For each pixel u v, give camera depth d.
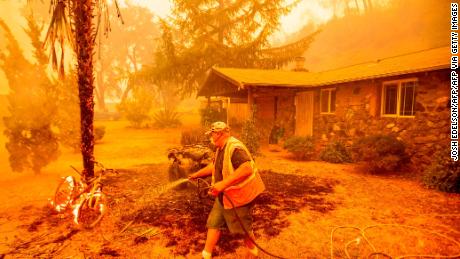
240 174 2.82
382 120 9.34
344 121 10.98
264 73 15.17
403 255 3.55
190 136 13.59
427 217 4.73
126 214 4.78
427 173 6.72
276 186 6.66
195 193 5.73
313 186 6.66
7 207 5.14
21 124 7.27
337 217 4.75
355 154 9.55
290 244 3.81
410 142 8.40
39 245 3.72
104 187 6.34
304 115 13.22
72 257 3.43
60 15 5.04
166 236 4.00
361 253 3.60
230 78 12.75
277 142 14.56
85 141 5.33
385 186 6.64
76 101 11.31
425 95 7.94
